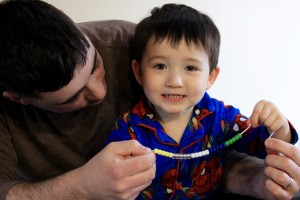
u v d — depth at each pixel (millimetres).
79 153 833
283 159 589
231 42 1551
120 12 1409
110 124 821
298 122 1744
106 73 795
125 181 557
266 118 629
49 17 583
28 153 818
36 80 579
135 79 805
